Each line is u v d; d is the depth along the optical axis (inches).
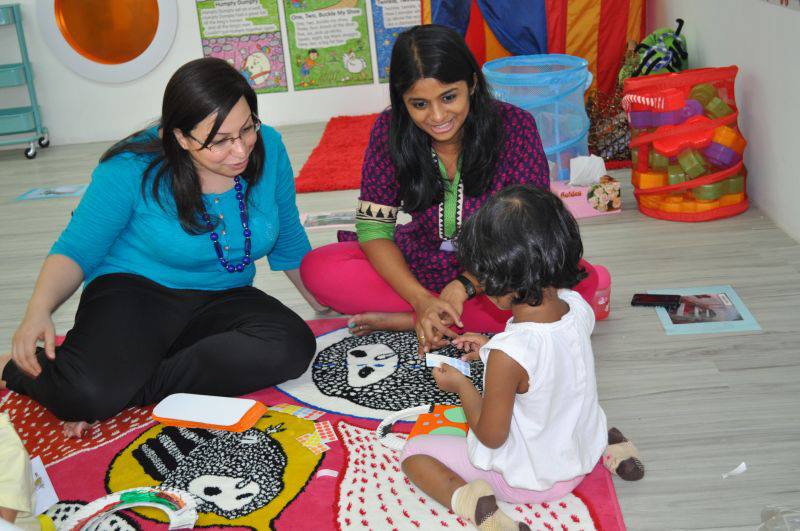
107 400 82.0
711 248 116.9
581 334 62.6
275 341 86.5
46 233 150.4
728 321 95.9
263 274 124.6
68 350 82.8
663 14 174.2
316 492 72.0
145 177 82.6
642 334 95.3
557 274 58.4
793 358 87.1
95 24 209.2
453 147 85.8
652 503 68.1
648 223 129.3
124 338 84.0
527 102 143.9
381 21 205.3
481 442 63.4
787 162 117.1
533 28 175.9
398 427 80.7
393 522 67.5
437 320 81.0
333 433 80.6
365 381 90.1
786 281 104.3
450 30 75.9
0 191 181.0
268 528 67.7
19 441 57.4
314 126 211.3
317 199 154.3
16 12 205.0
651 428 78.1
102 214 83.7
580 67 144.8
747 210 129.5
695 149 125.8
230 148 76.0
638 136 130.4
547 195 60.0
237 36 208.8
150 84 214.8
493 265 58.6
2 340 107.8
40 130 214.4
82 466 78.4
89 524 68.7
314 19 206.2
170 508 69.8
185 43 210.8
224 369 86.0
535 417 61.9
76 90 215.8
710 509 66.7
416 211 90.0
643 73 156.9
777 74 118.3
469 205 88.9
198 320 89.1
